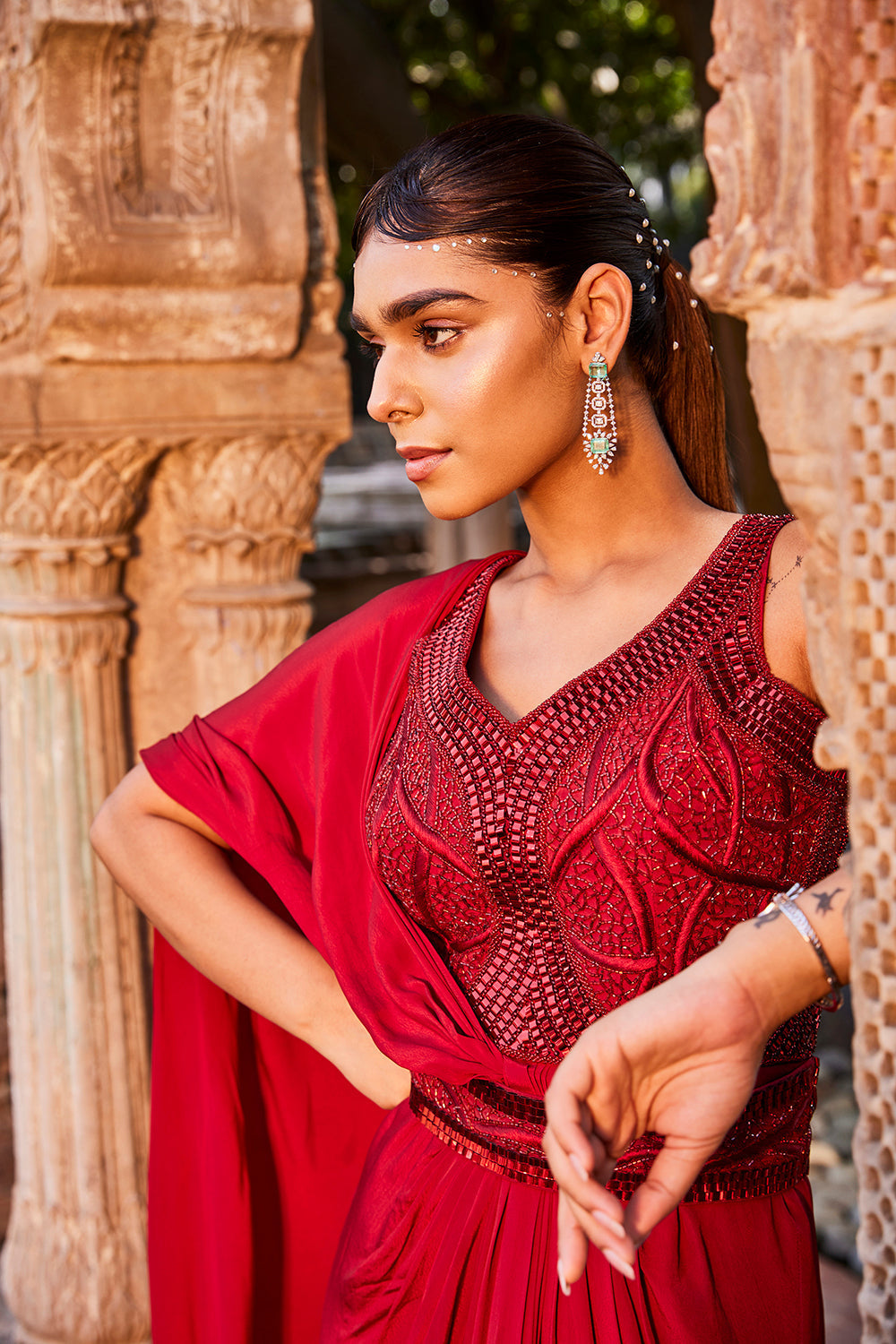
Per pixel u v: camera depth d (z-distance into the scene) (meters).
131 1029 2.33
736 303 0.74
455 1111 1.18
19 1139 2.39
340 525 8.86
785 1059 1.09
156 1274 1.54
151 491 2.26
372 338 1.13
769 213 0.71
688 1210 1.05
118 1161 2.33
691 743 1.02
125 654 2.26
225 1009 1.48
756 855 1.03
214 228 2.07
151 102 2.03
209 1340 1.50
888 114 0.67
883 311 0.68
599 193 1.10
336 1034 1.30
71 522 2.14
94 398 2.08
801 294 0.71
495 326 1.06
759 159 0.71
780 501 3.70
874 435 0.70
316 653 1.40
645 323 1.14
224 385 2.16
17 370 2.05
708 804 1.02
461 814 1.12
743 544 1.08
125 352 2.07
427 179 1.06
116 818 1.42
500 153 1.06
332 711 1.37
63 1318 2.31
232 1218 1.47
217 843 1.42
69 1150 2.32
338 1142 1.53
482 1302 1.11
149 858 1.38
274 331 2.15
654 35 7.15
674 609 1.07
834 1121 3.70
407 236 1.06
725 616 1.05
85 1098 2.29
